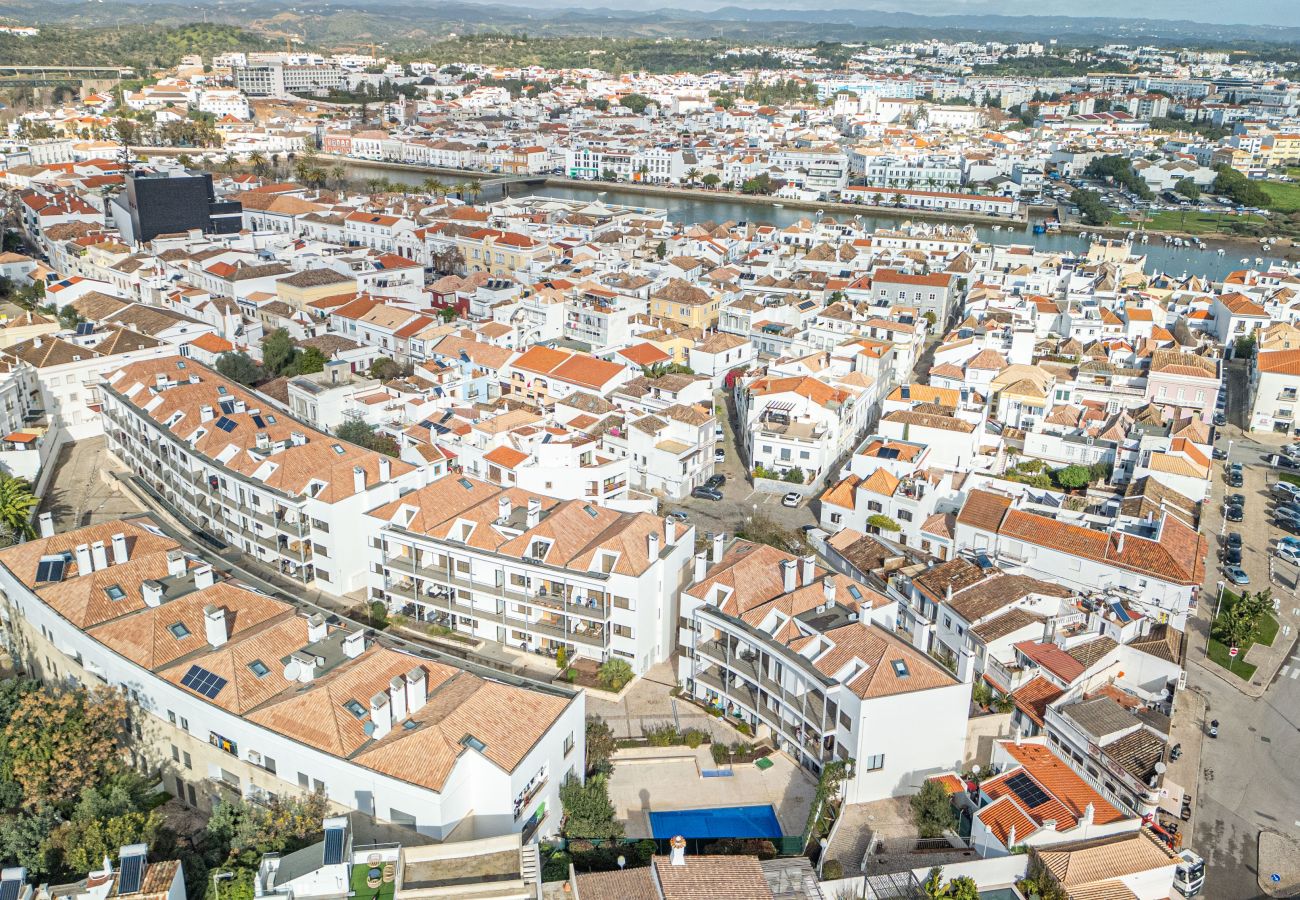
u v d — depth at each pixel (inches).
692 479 6053.2
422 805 2815.0
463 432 5654.5
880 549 4859.7
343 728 3006.9
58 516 5354.3
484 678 3253.0
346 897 2568.9
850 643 3535.9
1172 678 4020.7
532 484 5196.9
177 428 5211.6
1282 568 5329.7
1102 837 3127.5
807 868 2947.8
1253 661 4468.5
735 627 3784.5
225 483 4832.7
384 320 7859.3
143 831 2871.6
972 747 3782.0
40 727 3147.1
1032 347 7485.2
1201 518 5762.8
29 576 3769.7
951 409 6210.6
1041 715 3759.8
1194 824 3467.0
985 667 4010.8
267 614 3599.9
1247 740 3919.8
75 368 6378.0
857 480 5497.1
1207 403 6830.7
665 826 3299.7
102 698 3302.2
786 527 5625.0
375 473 4729.3
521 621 4222.4
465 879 2593.5
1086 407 6781.5
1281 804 3580.2
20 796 3051.2
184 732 3238.2
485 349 7239.2
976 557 4601.4
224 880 2662.4
